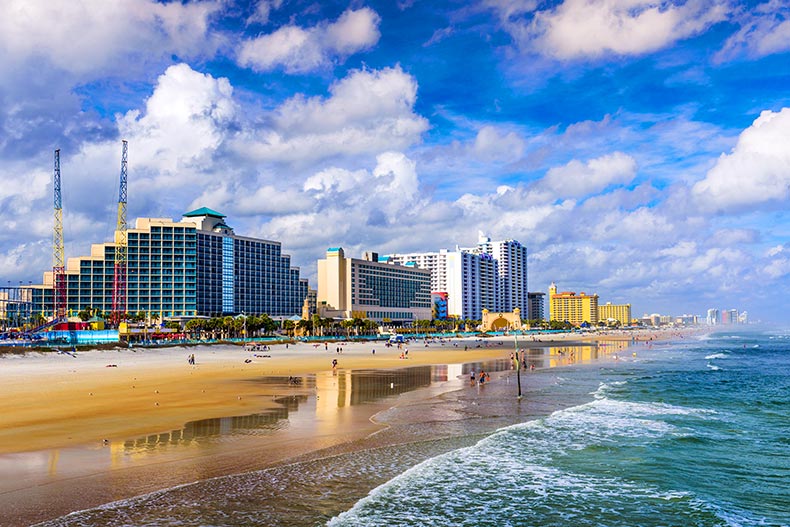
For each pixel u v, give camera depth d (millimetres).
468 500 22531
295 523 19312
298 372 78500
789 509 22250
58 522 18422
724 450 31391
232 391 53688
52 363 96500
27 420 36062
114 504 20188
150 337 163875
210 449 28422
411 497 22500
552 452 30156
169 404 44188
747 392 59219
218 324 191375
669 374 81125
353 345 190000
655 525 20578
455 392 54062
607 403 48719
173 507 20109
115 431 32688
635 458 29344
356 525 19516
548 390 57625
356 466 26094
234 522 19109
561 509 21938
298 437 31781
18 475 23266
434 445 30719
